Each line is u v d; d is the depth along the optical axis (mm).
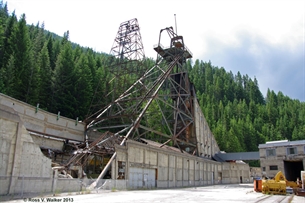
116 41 43844
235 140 95938
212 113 124875
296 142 47844
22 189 15031
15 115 16172
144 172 30969
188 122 52750
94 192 20359
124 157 27688
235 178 64125
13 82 42781
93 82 57125
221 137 97375
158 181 33312
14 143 15961
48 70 51406
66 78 50219
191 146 51875
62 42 83688
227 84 191000
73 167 24484
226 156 64000
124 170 27594
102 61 78562
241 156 63000
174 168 37969
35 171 17172
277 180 27422
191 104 51000
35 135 28219
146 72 46062
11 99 25484
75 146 31078
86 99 51219
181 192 24922
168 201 15180
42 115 29766
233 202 15867
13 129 16016
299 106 166375
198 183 45750
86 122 37594
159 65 52250
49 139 30344
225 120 117938
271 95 186125
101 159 31203
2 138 15234
